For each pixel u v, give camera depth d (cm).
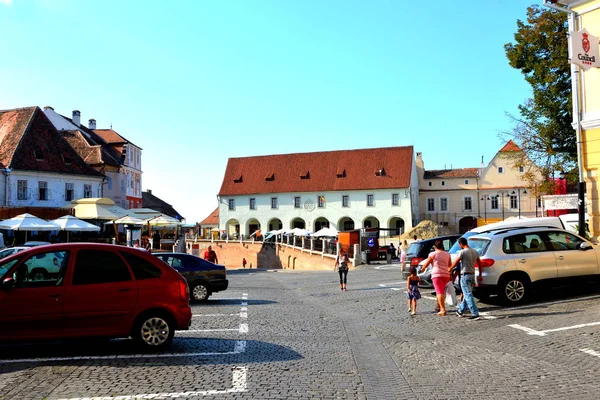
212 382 758
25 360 891
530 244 1438
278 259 5897
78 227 2822
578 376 775
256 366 859
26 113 4834
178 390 719
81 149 5900
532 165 3747
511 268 1399
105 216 3356
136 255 966
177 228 5959
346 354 963
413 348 1012
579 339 991
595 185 1759
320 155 8206
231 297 2053
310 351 986
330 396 702
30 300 885
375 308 1599
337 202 7625
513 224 1869
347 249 4438
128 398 683
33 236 3756
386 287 2202
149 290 948
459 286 1450
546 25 3362
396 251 5350
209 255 3031
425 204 7950
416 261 2081
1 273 895
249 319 1420
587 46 1688
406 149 7731
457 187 7800
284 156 8412
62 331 896
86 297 912
